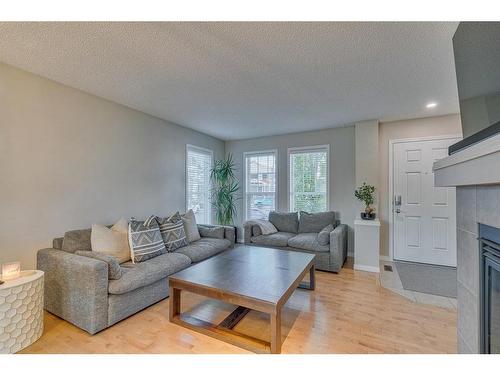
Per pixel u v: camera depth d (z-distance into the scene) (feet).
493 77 3.59
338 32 5.84
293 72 7.86
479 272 4.08
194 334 6.59
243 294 6.05
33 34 5.91
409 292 9.30
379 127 13.62
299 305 8.27
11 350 5.62
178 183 14.06
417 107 11.00
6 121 7.39
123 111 10.91
